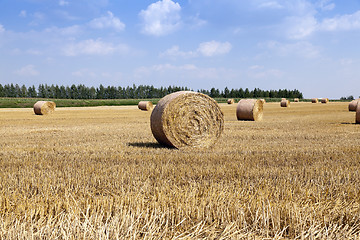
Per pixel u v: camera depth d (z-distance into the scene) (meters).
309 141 11.78
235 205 4.15
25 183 5.59
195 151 9.70
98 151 9.46
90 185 5.54
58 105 71.19
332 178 5.67
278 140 12.16
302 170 6.52
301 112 35.72
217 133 11.00
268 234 3.62
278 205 4.19
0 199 4.41
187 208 4.07
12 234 3.30
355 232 3.66
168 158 8.14
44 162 7.68
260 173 6.29
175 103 10.27
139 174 6.21
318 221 3.82
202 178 6.03
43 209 4.06
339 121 21.73
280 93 143.88
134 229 3.58
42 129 17.38
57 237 3.32
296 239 3.52
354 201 4.61
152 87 147.62
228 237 3.47
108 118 27.72
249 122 21.42
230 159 7.98
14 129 17.50
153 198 4.51
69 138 13.05
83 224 3.49
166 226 3.63
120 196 4.68
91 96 139.88
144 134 14.57
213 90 142.25
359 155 8.50
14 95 133.75
